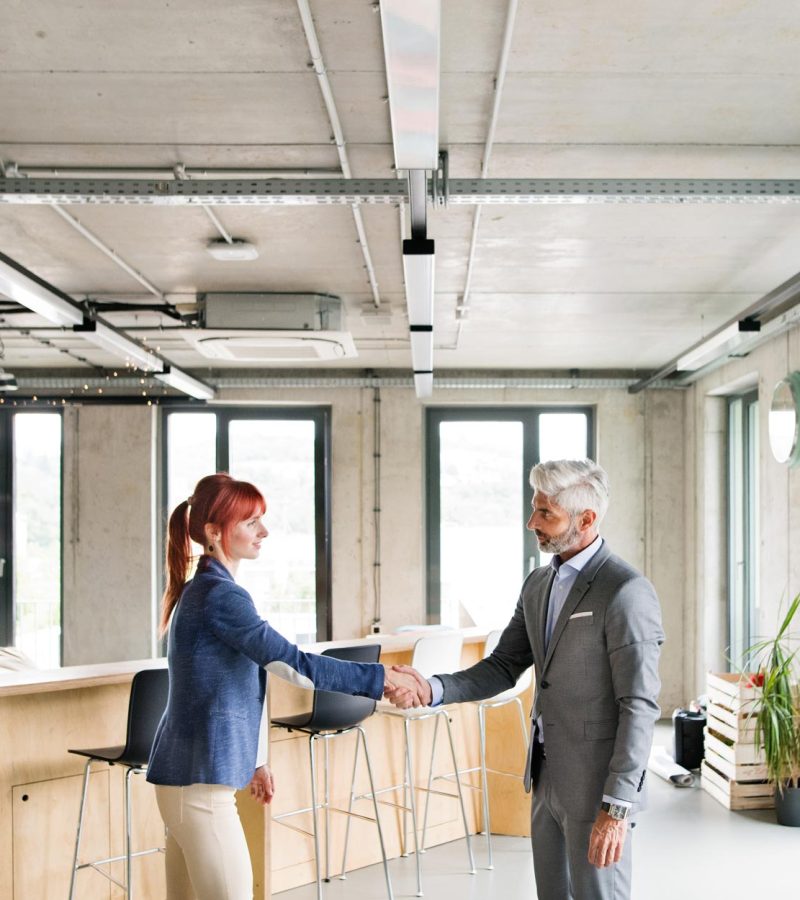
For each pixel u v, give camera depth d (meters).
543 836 2.74
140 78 3.36
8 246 5.30
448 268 5.78
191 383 8.39
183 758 2.57
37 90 3.45
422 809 5.15
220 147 3.92
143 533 9.37
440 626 8.05
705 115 3.68
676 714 6.86
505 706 5.38
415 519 9.48
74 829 3.93
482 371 9.55
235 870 2.58
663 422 9.45
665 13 2.97
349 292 6.36
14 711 3.79
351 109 3.58
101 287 6.21
